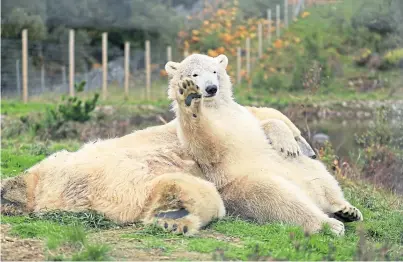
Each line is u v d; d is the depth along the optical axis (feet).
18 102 99.76
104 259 22.82
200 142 30.71
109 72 132.98
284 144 33.01
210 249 24.82
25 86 100.53
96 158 29.58
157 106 106.52
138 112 99.35
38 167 30.19
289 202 29.55
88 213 28.27
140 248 24.70
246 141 31.65
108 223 27.89
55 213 28.37
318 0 159.22
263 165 31.22
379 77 128.47
